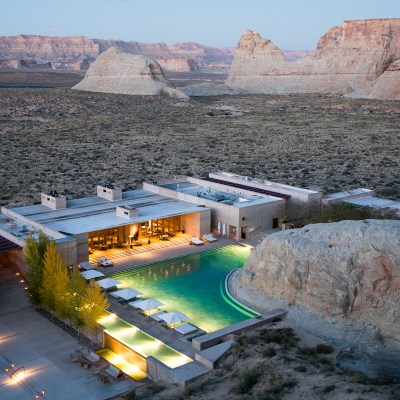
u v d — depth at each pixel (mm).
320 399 24562
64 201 56906
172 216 55688
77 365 31688
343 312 34219
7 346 33844
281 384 26250
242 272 42438
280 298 37844
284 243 38031
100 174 91688
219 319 37969
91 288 35156
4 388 29188
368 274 33625
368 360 31109
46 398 28281
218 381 28109
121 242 54500
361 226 35406
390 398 24156
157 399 27078
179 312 36906
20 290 42188
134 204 59344
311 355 31062
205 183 68062
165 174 92125
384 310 32938
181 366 30047
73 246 44594
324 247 35812
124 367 31844
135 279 45688
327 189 80500
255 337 33281
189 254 52031
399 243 32844
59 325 36875
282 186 64250
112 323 35844
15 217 53906
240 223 55875
